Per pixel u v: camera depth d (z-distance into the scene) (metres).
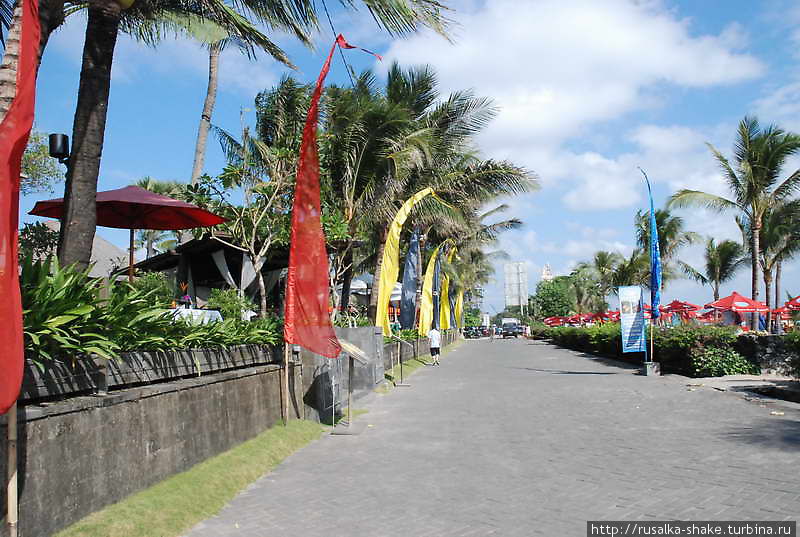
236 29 9.32
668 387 15.28
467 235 34.56
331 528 5.11
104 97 6.83
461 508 5.61
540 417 10.98
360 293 33.06
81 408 4.55
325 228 14.70
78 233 6.52
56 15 6.75
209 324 7.81
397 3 7.09
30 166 16.03
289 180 13.41
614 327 27.88
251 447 7.71
